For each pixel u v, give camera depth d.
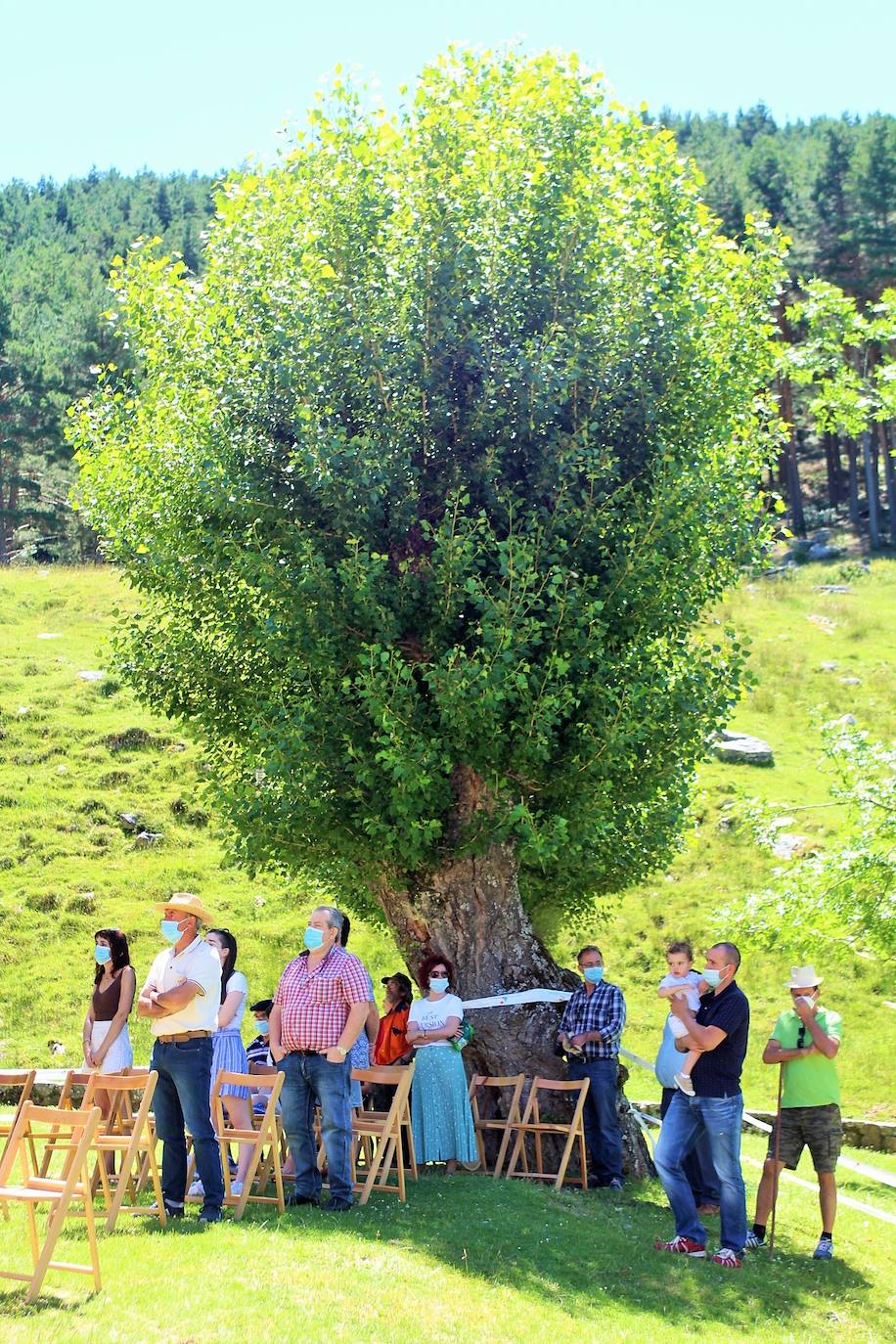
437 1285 7.82
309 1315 6.91
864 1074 18.22
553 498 12.20
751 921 15.12
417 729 11.60
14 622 33.00
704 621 13.71
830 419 16.36
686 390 12.68
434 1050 11.18
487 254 12.46
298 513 12.41
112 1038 10.55
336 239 12.13
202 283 13.23
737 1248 9.59
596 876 14.20
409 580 11.85
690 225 13.06
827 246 62.44
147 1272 7.41
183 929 8.98
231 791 12.79
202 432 12.55
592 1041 11.68
